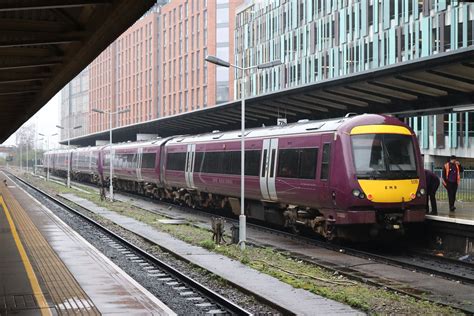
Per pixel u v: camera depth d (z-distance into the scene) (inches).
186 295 470.3
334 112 982.4
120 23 350.0
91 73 4653.1
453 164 747.4
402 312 391.9
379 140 673.0
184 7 3102.9
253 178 879.1
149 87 3518.7
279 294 447.8
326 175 691.4
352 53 1961.1
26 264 541.6
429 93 748.6
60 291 429.7
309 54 2208.4
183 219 1061.1
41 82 627.2
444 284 498.6
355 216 655.1
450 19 1557.6
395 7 1756.9
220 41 2856.8
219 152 1034.7
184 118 1323.8
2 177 3206.2
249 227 930.1
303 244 740.7
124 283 458.3
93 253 613.3
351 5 1961.1
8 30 378.0
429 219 688.4
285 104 955.3
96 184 2341.3
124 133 2187.5
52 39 387.2
